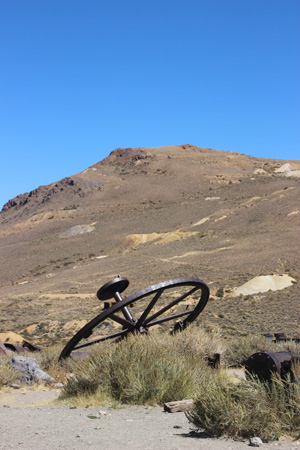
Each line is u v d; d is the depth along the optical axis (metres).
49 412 8.80
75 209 198.38
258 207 135.62
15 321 65.12
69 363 15.19
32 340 49.50
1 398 11.18
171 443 6.07
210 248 104.75
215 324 47.59
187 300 62.97
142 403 9.42
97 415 8.34
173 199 192.75
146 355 10.65
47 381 13.37
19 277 124.00
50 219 191.00
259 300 62.16
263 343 17.55
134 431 6.90
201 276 79.50
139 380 9.66
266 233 110.00
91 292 84.38
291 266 78.94
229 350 16.72
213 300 63.84
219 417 6.56
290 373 7.10
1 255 149.00
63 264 125.06
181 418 7.93
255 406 6.61
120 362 10.32
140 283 82.06
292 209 124.25
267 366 7.37
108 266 105.19
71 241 147.75
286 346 17.80
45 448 5.83
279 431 6.37
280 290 66.88
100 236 146.38
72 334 51.91
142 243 130.38
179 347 13.14
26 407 9.67
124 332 14.95
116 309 13.70
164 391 9.48
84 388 10.41
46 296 85.19
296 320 47.62
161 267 92.75
